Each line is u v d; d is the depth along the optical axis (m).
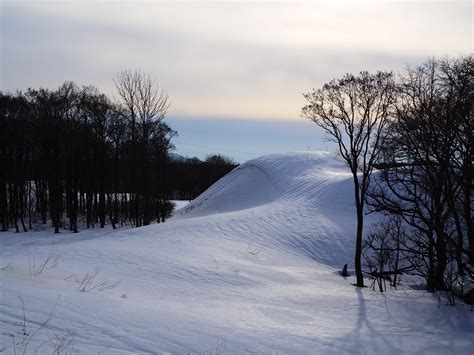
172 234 30.55
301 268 23.41
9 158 45.25
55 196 43.25
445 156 13.25
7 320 6.88
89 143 45.34
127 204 56.00
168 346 6.82
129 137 46.44
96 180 50.75
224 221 34.62
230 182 61.97
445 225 16.91
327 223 32.94
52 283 10.88
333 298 15.07
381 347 8.64
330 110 20.31
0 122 43.16
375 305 14.04
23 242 34.44
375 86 22.08
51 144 43.09
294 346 7.83
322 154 61.94
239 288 16.08
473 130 12.68
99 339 6.66
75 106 44.88
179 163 108.12
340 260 27.14
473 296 14.48
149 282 15.19
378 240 27.73
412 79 30.94
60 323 7.10
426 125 14.07
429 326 11.28
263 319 10.20
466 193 13.27
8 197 52.94
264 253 26.34
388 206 17.48
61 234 40.88
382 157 20.86
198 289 14.98
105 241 27.67
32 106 44.59
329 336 9.02
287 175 54.59
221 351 6.93
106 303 8.96
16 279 10.40
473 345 9.27
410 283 21.17
